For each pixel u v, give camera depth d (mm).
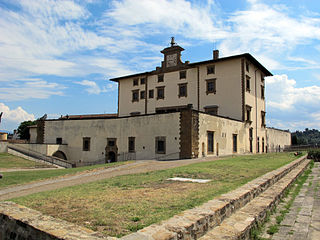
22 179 18141
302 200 10086
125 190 9539
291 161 20375
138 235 4391
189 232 4824
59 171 22906
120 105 50906
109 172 18969
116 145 35656
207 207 6078
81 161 38719
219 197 7074
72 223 5383
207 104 40062
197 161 23578
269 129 50781
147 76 47375
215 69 39875
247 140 39375
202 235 5238
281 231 6715
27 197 8953
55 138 41562
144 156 32344
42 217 5598
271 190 10008
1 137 50250
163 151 30438
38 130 43406
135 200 7730
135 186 10391
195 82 41562
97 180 14250
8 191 14008
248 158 24281
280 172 13062
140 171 17547
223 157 27562
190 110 28281
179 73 43375
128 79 50188
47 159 35250
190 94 41875
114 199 7969
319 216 7961
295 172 15820
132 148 33875
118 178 13672
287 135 67188
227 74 38719
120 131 35500
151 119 32125
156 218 5859
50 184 15547
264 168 15414
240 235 5387
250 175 12586
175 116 29656
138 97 48281
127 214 6281
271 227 6863
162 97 44938
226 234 5328
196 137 28625
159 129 31125
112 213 6410
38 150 37562
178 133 29141
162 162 24156
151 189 9539
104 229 5336
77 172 20469
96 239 4289
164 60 45531
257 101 43531
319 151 29219
